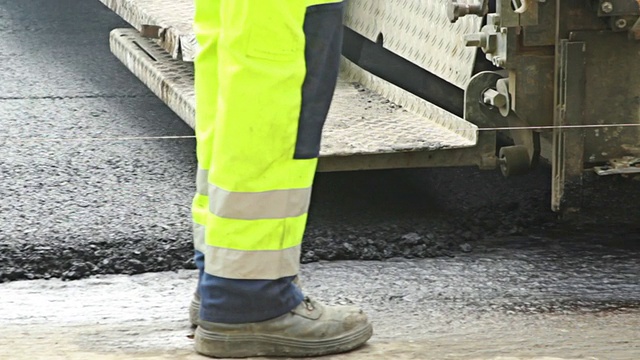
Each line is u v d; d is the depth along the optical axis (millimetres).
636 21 9453
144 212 11258
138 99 15961
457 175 12398
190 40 11836
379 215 11055
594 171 9914
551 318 8281
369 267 9703
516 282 9234
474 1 10109
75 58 18344
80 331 7902
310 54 6852
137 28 13867
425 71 13797
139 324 8094
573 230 10609
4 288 9250
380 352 7387
